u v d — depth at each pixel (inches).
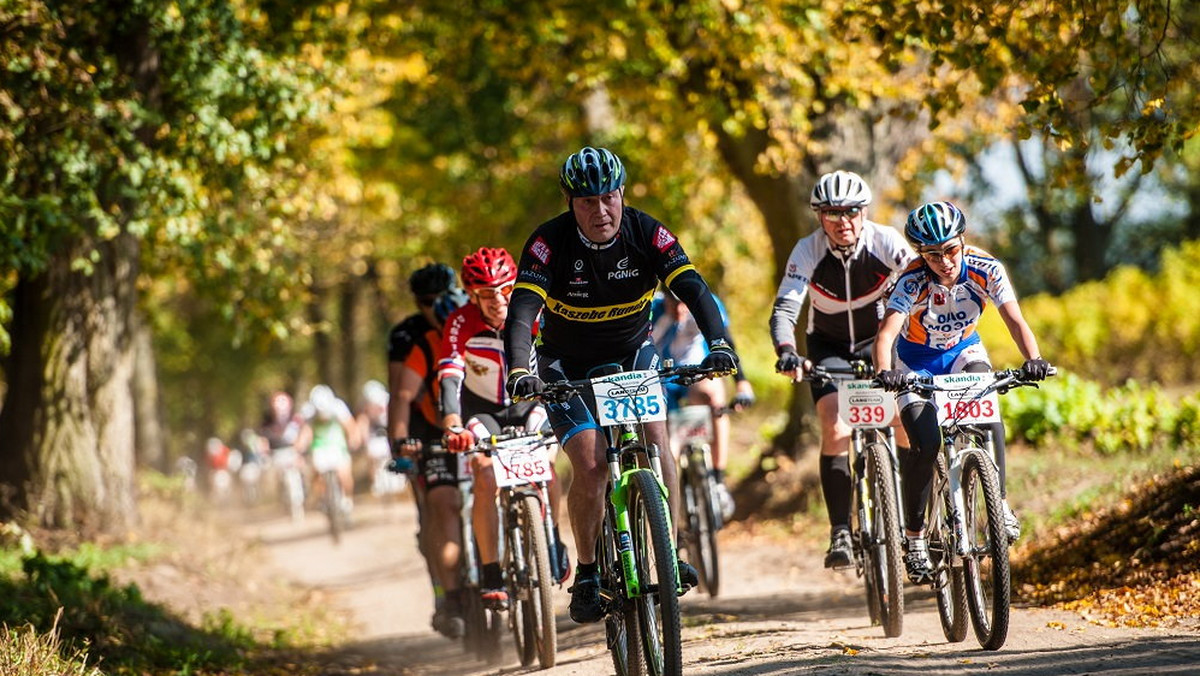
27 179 892.0
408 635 874.8
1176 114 737.6
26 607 677.3
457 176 2004.2
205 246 1135.6
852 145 1330.0
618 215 461.7
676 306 871.1
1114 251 3838.6
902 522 550.6
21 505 1063.6
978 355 551.5
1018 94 1282.0
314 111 1056.8
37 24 802.8
